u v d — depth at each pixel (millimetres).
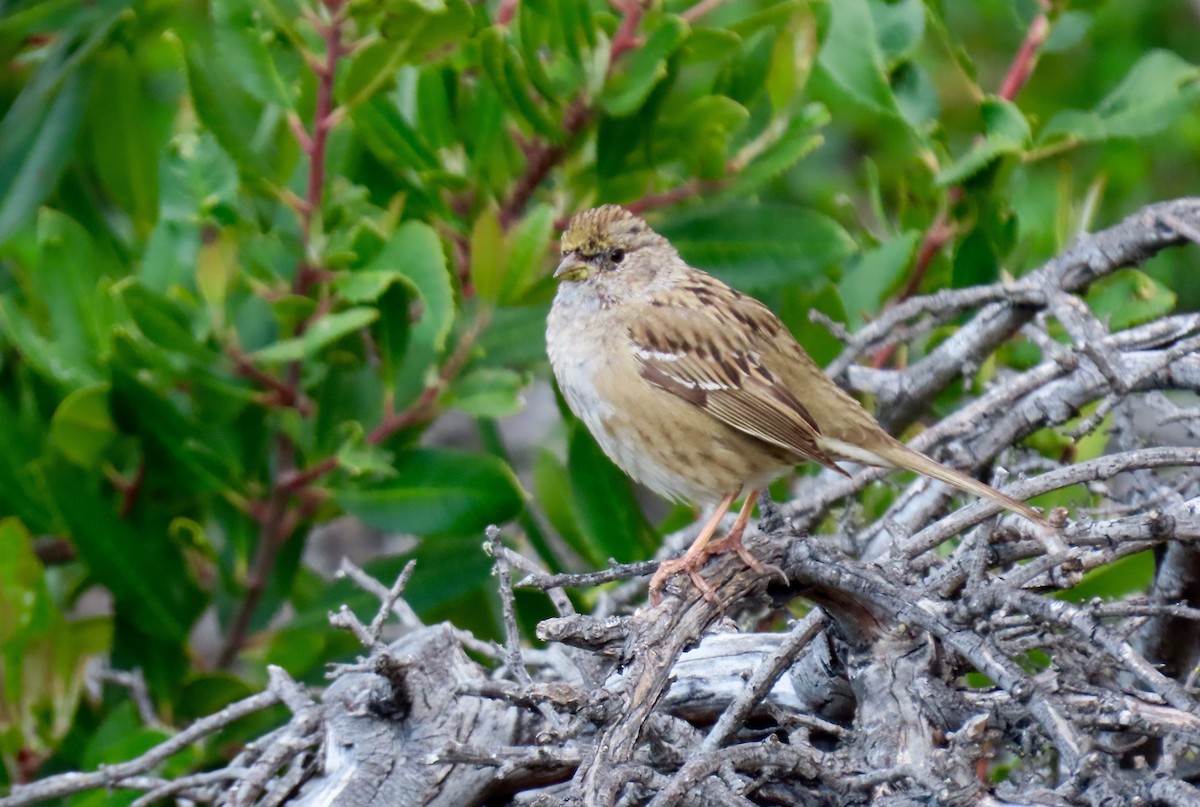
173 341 9820
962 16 14453
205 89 9945
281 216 10758
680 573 8852
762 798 7199
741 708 7078
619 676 8008
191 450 10469
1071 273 9539
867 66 11039
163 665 10875
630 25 10430
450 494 10477
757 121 11078
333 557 15281
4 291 12234
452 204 11039
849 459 9648
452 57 10672
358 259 10055
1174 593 8867
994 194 10672
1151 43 14297
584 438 11297
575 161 10930
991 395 9312
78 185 11773
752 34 10852
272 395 10398
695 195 10891
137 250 11664
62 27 10836
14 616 10227
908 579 7375
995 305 9922
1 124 10922
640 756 7246
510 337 11031
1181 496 8734
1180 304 14000
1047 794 6195
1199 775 7301
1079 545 6914
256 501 10898
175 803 9805
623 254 10141
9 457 10875
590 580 7926
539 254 10117
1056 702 6426
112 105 11516
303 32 10328
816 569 7406
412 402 10500
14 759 10328
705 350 9906
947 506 9609
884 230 11945
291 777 8156
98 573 10562
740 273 10898
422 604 10750
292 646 10789
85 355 10453
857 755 7086
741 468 10031
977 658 6531
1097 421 8266
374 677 8188
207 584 11820
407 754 7941
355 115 10430
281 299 10039
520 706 7566
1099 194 11844
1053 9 11195
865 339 9883
